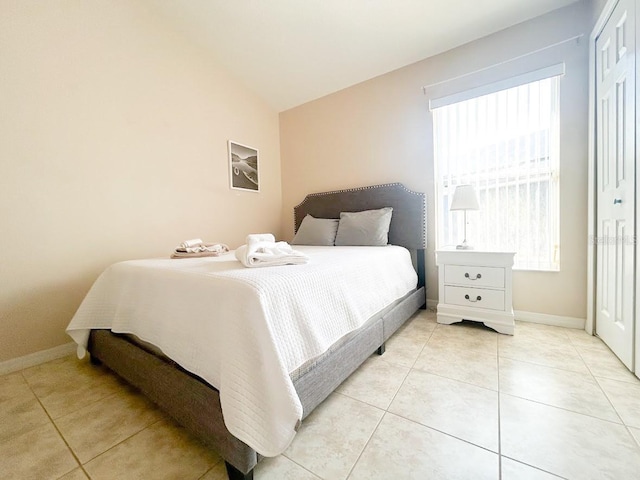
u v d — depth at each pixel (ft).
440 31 7.52
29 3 5.75
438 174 8.54
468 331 6.86
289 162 11.80
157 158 7.91
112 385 5.05
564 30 6.59
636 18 4.45
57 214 6.22
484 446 3.35
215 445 3.05
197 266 4.63
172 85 8.20
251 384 2.84
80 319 5.41
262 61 9.21
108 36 6.88
